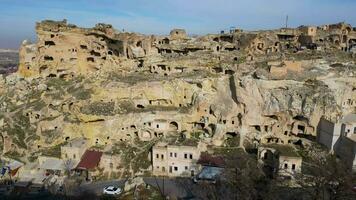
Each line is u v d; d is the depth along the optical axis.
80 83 119.62
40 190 82.19
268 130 101.81
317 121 97.25
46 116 105.12
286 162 82.38
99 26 131.50
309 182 76.19
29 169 90.06
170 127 105.31
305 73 102.56
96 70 130.88
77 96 109.88
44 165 89.62
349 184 58.28
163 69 121.06
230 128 102.75
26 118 108.00
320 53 114.44
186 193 78.25
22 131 103.50
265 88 99.88
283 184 76.25
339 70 102.38
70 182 84.94
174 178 86.56
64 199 77.44
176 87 108.88
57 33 132.12
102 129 100.44
